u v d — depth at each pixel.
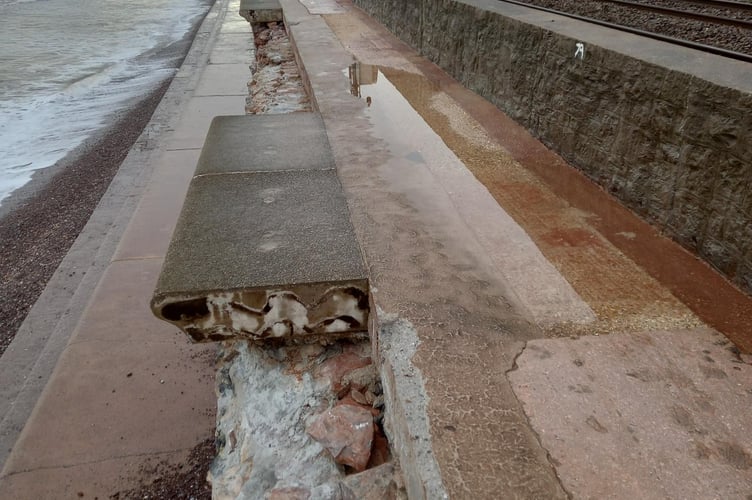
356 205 2.97
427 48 6.87
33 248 6.71
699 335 2.08
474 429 1.66
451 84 5.74
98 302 4.30
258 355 2.59
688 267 2.57
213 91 10.46
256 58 11.76
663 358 1.95
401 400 1.77
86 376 3.61
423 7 6.83
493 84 4.94
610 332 2.10
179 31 23.59
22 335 4.30
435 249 2.59
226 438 2.57
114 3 32.53
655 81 2.79
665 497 1.46
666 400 1.76
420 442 1.62
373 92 5.35
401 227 2.76
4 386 3.84
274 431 2.31
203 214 2.75
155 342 3.90
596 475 1.52
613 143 3.23
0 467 3.14
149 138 8.32
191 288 2.18
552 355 1.96
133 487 2.95
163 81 15.41
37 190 8.63
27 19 26.59
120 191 6.66
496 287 2.36
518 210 3.13
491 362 1.92
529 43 4.15
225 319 2.27
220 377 2.96
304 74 6.75
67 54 19.42
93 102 13.79
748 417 1.69
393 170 3.46
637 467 1.54
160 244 5.14
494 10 4.88
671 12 6.55
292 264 2.34
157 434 3.23
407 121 4.50
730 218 2.41
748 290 2.35
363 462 2.03
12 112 12.95
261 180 3.17
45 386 3.54
